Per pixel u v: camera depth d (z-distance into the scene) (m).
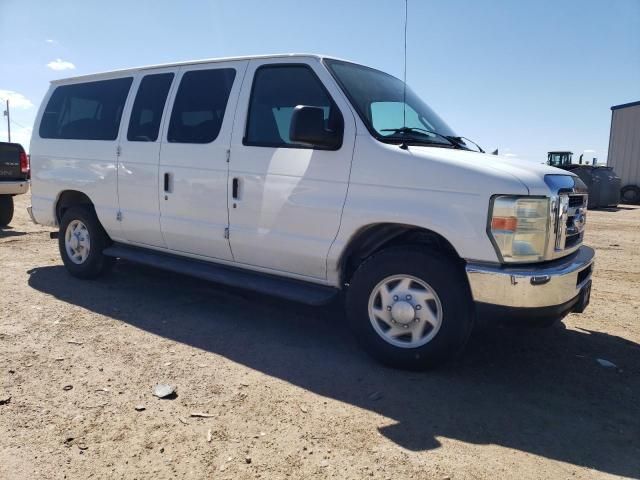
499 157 4.29
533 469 2.89
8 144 10.16
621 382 4.05
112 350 4.34
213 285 6.39
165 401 3.51
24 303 5.50
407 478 2.77
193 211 5.19
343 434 3.18
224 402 3.52
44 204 6.78
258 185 4.69
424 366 4.02
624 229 13.43
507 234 3.68
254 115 4.82
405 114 4.71
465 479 2.78
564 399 3.74
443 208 3.84
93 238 6.27
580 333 5.14
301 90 4.58
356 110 4.28
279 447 3.02
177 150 5.29
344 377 3.96
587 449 3.11
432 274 3.88
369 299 4.16
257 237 4.73
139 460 2.86
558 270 3.75
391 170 4.04
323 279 4.48
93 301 5.65
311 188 4.39
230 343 4.59
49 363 4.04
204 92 5.21
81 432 3.11
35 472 2.74
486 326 5.20
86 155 6.20
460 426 3.32
